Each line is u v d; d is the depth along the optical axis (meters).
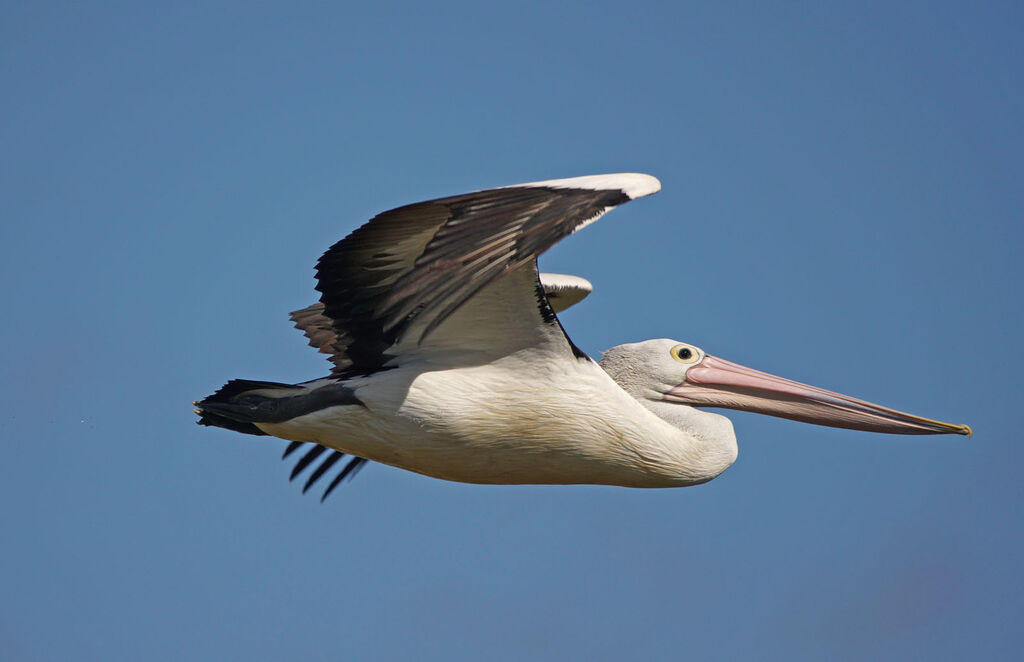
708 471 13.74
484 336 12.35
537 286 11.89
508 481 13.28
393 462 12.91
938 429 14.94
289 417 12.48
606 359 15.59
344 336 12.19
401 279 9.71
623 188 9.78
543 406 12.62
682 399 15.24
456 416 12.40
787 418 15.16
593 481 13.43
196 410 12.84
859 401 15.06
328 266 11.06
